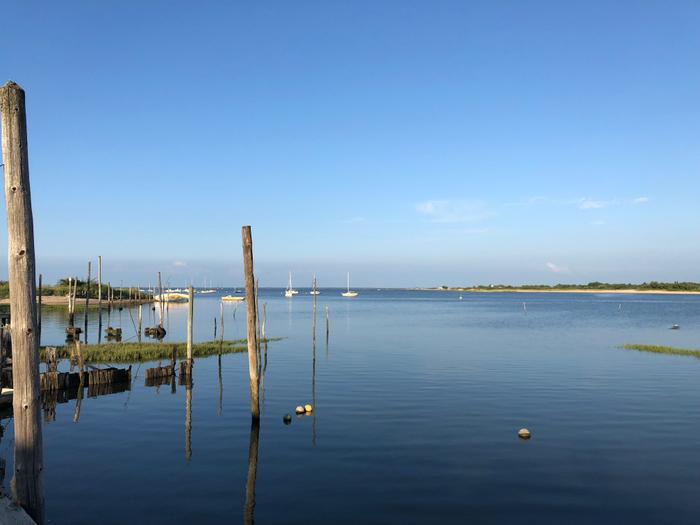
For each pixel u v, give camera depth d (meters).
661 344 48.28
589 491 13.95
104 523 11.95
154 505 12.95
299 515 12.46
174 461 16.17
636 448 17.48
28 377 8.13
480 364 35.41
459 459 16.34
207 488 14.05
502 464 15.92
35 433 8.19
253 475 14.99
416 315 95.94
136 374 32.41
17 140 8.02
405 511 12.71
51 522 11.99
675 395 25.56
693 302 170.50
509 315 96.81
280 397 25.44
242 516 12.38
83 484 14.28
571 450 17.25
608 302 173.25
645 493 13.82
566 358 38.31
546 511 12.75
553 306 140.25
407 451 17.09
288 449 17.33
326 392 26.41
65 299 105.25
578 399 24.62
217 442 18.14
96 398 25.72
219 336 57.09
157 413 22.48
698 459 16.44
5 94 7.95
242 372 33.06
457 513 12.62
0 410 22.66
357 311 110.69
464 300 197.25
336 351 42.53
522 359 37.78
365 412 22.25
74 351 36.84
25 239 8.07
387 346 46.03
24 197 8.06
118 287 132.62
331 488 14.07
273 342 49.28
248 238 20.55
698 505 13.11
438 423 20.44
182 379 30.70
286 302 160.50
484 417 21.36
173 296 160.88
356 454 16.81
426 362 36.41
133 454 16.83
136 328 64.25
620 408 22.91
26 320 8.10
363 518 12.34
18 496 8.09
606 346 45.78
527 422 20.61
